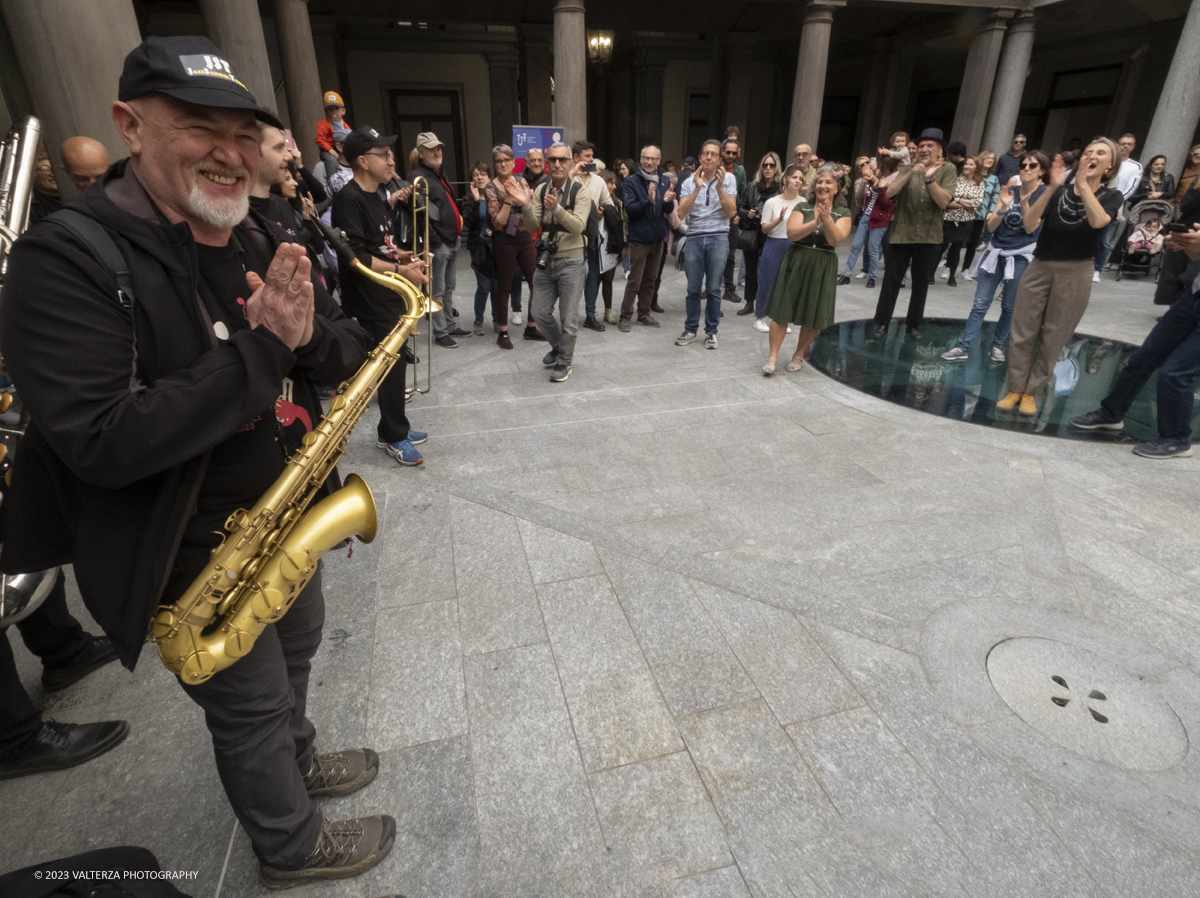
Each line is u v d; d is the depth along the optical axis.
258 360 1.10
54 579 1.79
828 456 3.93
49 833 1.74
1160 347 3.96
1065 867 1.67
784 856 1.70
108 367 1.04
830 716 2.11
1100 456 3.96
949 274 9.31
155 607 1.19
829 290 5.02
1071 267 4.17
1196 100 10.05
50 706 2.13
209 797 1.85
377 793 1.86
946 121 20.59
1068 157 8.44
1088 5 13.86
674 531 3.14
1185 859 1.69
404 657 2.35
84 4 3.88
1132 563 2.91
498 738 2.03
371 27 14.59
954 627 2.49
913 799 1.84
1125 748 2.00
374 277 1.76
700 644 2.41
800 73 11.46
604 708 2.14
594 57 15.69
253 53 7.60
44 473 1.21
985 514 3.29
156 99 1.05
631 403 4.75
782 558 2.93
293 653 1.67
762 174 7.32
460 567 2.86
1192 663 2.34
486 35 15.13
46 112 3.97
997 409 4.71
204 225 1.23
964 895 1.60
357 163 3.42
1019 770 1.93
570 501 3.41
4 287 1.02
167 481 1.16
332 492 1.60
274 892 1.60
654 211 6.41
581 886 1.63
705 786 1.88
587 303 6.71
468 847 1.72
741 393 4.96
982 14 11.98
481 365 5.61
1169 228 3.75
